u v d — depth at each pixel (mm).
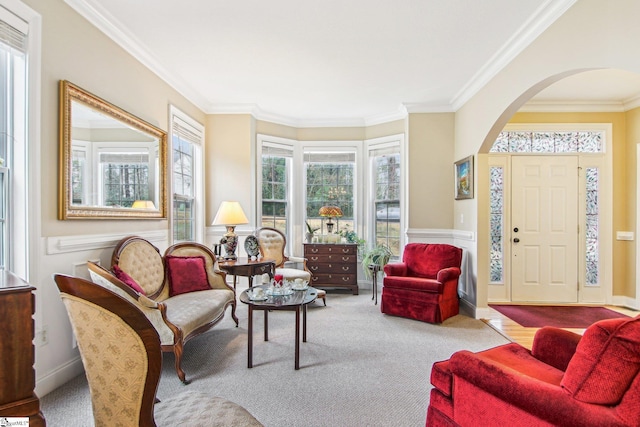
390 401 1986
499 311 3975
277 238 4680
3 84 1872
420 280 3566
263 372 2336
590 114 4363
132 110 2922
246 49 3000
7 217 1871
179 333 2182
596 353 1053
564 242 4387
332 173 5324
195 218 4320
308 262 4867
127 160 2818
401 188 4820
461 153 4211
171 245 3488
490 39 2809
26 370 878
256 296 2535
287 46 2945
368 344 2863
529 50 2711
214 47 2961
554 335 1613
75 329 1053
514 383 1180
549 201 4398
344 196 5324
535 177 4410
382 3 2322
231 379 2234
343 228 5305
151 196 3186
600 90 3939
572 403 1055
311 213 5336
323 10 2408
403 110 4625
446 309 3559
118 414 1050
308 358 2568
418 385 2176
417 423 1780
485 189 3688
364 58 3168
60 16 2133
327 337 3023
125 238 2678
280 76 3600
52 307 2070
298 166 5262
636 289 4137
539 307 4188
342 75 3566
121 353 1016
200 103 4328
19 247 1897
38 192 1967
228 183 4586
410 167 4551
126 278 2330
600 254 4348
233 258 3727
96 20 2426
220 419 1149
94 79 2449
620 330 1037
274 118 5023
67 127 2156
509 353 1682
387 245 5039
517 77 2900
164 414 1176
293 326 3338
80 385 2127
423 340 2971
